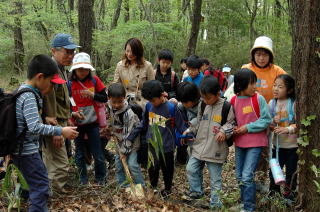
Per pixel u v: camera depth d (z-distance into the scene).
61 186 3.88
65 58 3.74
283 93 3.81
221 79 6.76
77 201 3.76
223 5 17.78
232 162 5.66
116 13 16.08
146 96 3.82
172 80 5.21
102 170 4.32
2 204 3.40
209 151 3.77
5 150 2.75
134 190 3.48
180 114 3.98
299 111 3.42
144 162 4.14
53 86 3.27
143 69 4.77
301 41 3.34
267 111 3.63
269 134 3.84
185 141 4.09
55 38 3.75
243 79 3.61
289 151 3.79
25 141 2.86
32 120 2.75
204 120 3.85
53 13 15.58
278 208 3.62
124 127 3.99
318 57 3.25
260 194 4.05
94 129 4.21
